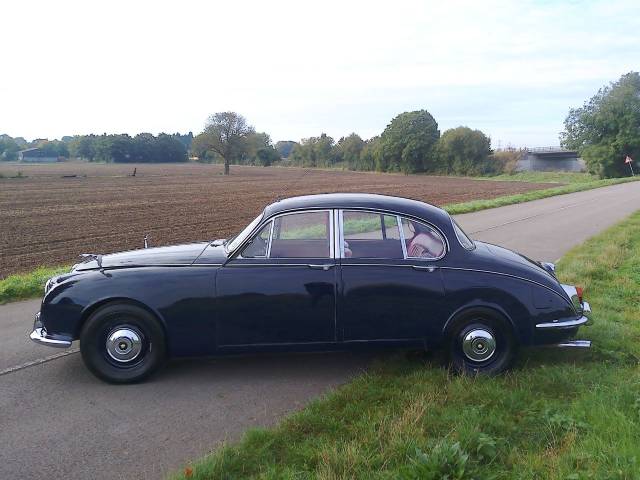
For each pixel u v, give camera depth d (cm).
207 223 2075
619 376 430
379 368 468
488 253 489
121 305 450
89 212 2561
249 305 449
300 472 301
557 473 290
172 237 1659
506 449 323
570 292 483
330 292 450
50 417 398
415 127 8975
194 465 314
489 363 456
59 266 1161
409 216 474
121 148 14575
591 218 1764
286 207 480
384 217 475
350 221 471
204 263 459
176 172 8938
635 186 4028
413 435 334
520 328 452
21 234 1753
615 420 336
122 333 451
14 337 596
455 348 458
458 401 390
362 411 381
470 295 450
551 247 1150
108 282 450
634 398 375
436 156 8475
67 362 516
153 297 446
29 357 530
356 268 454
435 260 460
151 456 342
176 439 364
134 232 1795
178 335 452
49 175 7106
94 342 452
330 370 485
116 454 345
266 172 9500
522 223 1627
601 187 3962
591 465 295
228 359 514
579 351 495
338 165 11462
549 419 350
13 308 731
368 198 499
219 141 9019
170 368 493
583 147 6744
